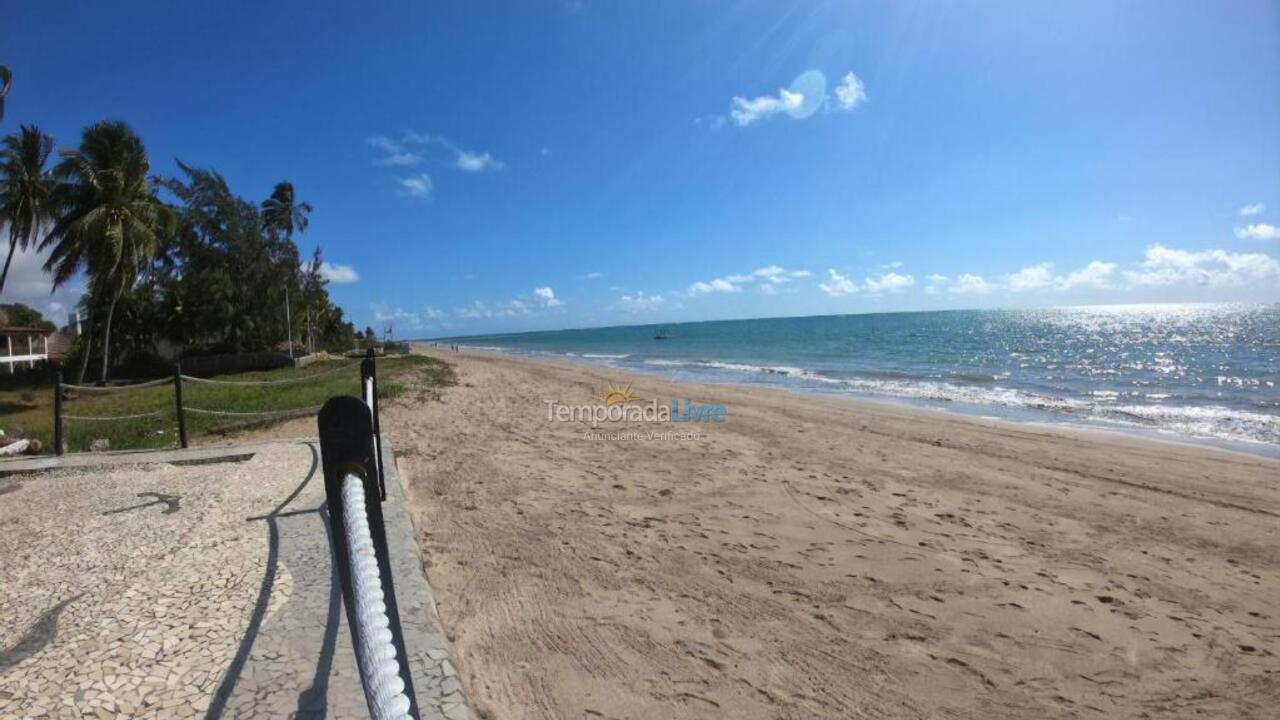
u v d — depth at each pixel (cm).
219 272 2962
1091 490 784
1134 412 1427
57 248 2197
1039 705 356
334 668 279
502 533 594
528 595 464
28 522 494
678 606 456
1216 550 591
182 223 2834
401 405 1385
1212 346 3866
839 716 340
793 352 4219
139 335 3047
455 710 252
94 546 436
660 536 598
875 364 3031
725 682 365
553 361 3681
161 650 295
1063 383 2069
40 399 1989
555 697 342
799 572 523
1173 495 764
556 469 848
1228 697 367
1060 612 463
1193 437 1143
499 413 1344
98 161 2245
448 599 453
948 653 405
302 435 1052
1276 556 577
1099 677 384
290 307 3406
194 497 555
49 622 324
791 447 1017
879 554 566
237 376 2466
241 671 277
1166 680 382
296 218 3766
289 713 247
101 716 247
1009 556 568
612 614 440
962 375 2370
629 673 369
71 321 4119
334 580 373
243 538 446
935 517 675
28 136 2184
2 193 2144
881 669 385
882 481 815
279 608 337
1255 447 1055
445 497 709
